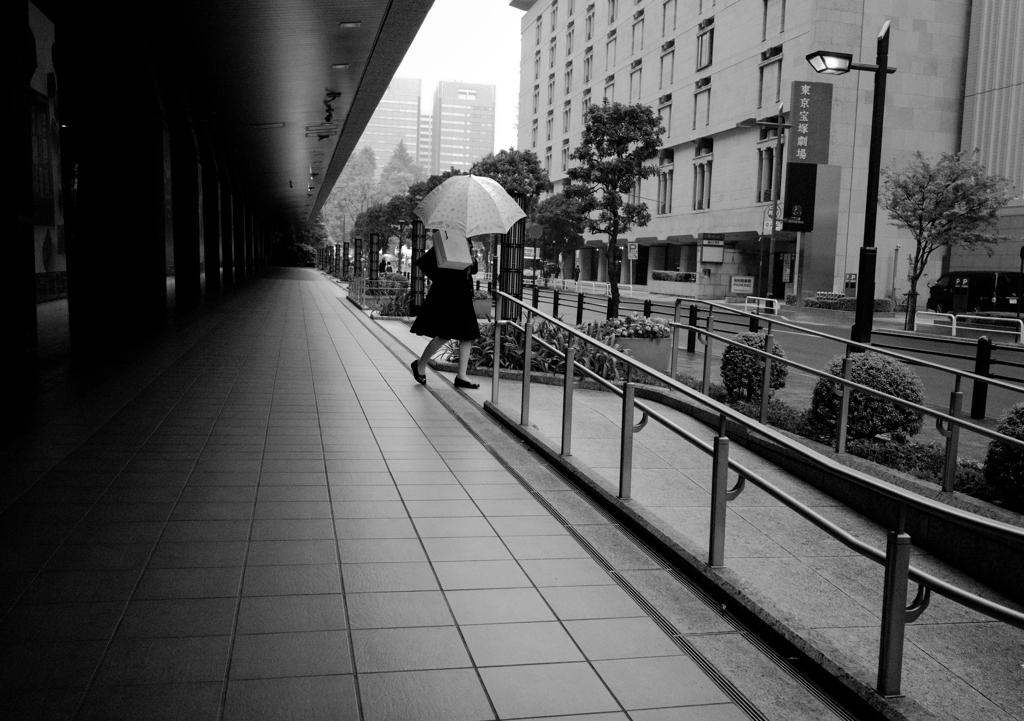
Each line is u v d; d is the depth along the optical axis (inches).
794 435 302.4
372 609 138.6
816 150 1539.1
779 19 1705.2
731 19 1873.8
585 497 213.2
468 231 347.9
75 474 211.5
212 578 148.3
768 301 1360.7
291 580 149.1
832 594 182.9
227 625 129.8
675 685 119.6
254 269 2253.9
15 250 364.8
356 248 1323.8
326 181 1669.5
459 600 144.3
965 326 1150.3
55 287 405.1
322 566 156.5
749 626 141.2
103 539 165.3
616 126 981.8
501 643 129.0
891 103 1664.6
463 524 185.8
